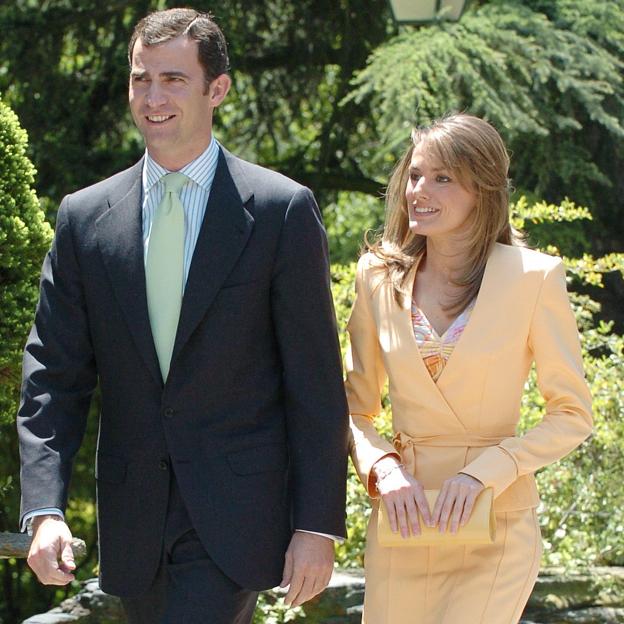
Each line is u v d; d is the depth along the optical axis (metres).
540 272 10.00
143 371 9.57
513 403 10.11
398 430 10.32
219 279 9.49
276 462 9.66
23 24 31.12
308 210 9.73
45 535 9.27
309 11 32.88
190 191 9.73
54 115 31.91
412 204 10.15
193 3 30.83
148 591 9.73
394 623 10.09
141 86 9.51
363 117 33.38
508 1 28.94
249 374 9.62
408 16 20.80
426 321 10.20
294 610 15.19
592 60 28.25
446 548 9.95
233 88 33.09
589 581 15.77
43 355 9.84
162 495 9.54
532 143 28.83
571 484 16.98
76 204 9.94
